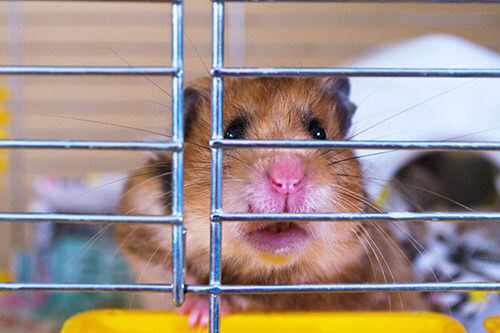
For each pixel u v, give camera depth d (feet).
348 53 1.55
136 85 1.49
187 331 0.75
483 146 0.64
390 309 0.95
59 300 1.14
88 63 1.50
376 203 0.98
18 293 1.14
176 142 0.63
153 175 0.97
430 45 1.43
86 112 1.50
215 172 0.65
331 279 0.96
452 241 1.14
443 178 1.40
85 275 1.16
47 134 1.48
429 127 1.33
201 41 1.47
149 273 0.97
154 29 1.50
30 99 1.47
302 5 1.51
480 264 1.11
